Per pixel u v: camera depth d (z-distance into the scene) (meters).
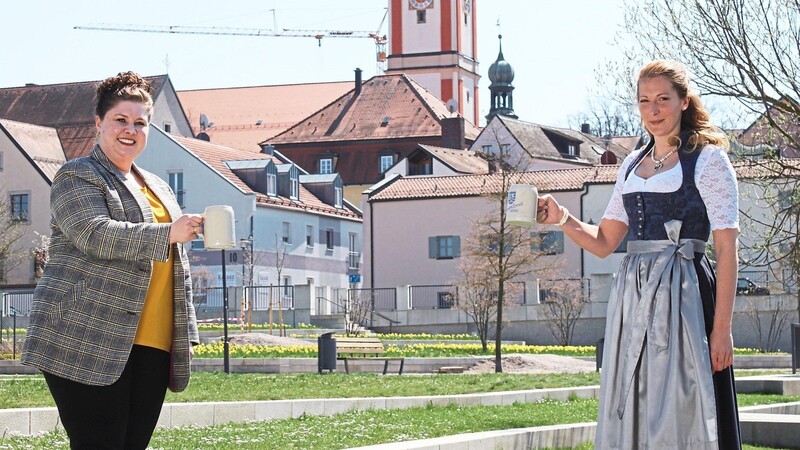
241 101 113.19
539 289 51.94
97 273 6.69
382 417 15.86
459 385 23.39
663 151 7.09
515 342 49.56
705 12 17.67
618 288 7.08
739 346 48.09
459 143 93.12
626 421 6.88
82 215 6.64
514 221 7.18
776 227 17.67
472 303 44.03
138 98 7.00
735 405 6.90
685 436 6.74
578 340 51.31
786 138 17.50
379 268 63.78
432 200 62.91
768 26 17.52
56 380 6.66
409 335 50.38
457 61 129.38
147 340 6.84
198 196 69.50
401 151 93.62
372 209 64.19
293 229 72.88
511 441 12.02
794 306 47.06
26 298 61.16
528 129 83.81
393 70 130.00
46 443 12.03
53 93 87.81
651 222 7.00
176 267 6.91
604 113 103.31
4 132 72.56
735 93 17.75
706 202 6.91
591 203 59.28
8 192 72.00
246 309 55.66
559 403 19.20
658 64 7.07
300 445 12.40
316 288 58.34
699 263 6.95
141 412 6.88
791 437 12.25
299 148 95.38
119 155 6.95
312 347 38.59
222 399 18.56
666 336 6.83
